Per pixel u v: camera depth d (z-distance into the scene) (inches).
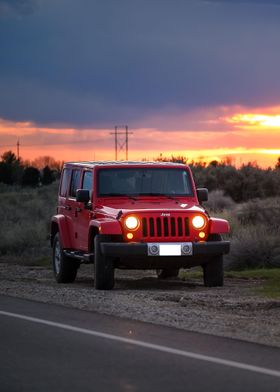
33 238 1254.9
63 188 804.6
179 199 729.6
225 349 396.8
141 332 444.8
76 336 431.2
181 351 389.7
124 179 728.3
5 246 1237.7
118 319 493.7
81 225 740.7
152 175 733.9
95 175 724.7
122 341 415.8
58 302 583.2
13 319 492.4
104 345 405.1
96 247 682.2
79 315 510.9
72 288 704.4
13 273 900.0
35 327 461.4
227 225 698.8
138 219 679.1
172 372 344.2
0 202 2260.1
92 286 737.0
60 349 394.3
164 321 486.3
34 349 394.3
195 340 421.4
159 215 681.6
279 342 419.5
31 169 4237.2
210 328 462.6
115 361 366.3
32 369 348.8
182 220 684.7
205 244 684.1
